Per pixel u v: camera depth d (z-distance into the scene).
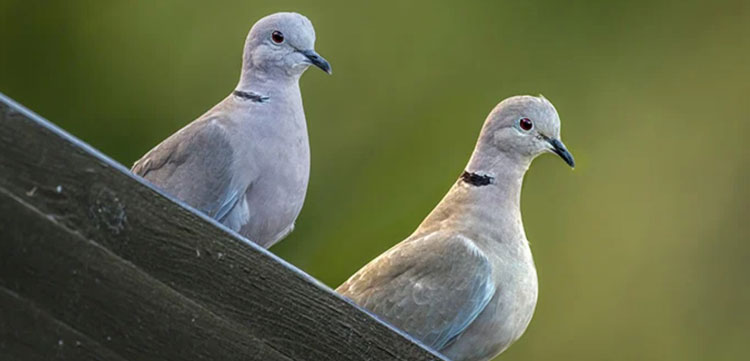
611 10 16.62
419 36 16.05
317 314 5.96
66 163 5.34
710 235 16.09
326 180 15.57
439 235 9.45
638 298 15.87
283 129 9.53
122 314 5.45
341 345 6.04
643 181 16.14
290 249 15.34
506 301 9.36
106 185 5.42
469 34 16.19
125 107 15.21
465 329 9.30
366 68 15.88
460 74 16.05
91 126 15.21
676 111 16.48
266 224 9.51
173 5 15.43
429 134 15.80
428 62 16.02
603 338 15.80
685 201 16.22
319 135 15.64
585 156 16.20
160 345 5.52
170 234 5.55
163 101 15.24
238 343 5.70
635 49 16.62
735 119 16.44
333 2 15.92
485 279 9.24
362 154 15.66
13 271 5.26
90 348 5.38
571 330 15.75
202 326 5.61
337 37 15.91
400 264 9.36
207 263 5.64
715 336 15.97
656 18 16.73
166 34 15.38
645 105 16.44
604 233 15.91
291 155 9.52
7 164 5.24
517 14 16.36
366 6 16.00
